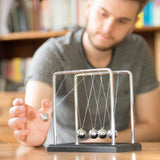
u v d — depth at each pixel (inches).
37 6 88.9
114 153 31.5
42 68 52.2
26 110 39.0
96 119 53.0
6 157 30.2
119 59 59.3
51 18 87.4
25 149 37.8
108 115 49.4
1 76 91.1
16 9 90.6
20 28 90.6
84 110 51.8
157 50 84.7
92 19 51.9
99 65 57.6
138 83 61.9
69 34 58.6
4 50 98.9
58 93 51.0
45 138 40.1
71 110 51.9
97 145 33.3
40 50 55.6
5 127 83.0
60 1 86.5
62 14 86.4
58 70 53.9
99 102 52.9
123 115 59.5
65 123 52.6
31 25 89.7
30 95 50.4
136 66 61.5
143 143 42.8
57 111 52.5
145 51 63.6
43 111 40.1
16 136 39.0
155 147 37.3
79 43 56.8
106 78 53.1
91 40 53.2
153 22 84.2
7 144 43.8
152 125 60.7
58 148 34.0
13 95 83.7
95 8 51.0
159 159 27.4
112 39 52.0
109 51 57.1
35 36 87.5
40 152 33.9
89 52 56.5
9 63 93.0
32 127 39.3
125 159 27.5
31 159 28.5
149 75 63.7
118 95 57.7
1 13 91.4
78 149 33.1
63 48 55.2
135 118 69.7
